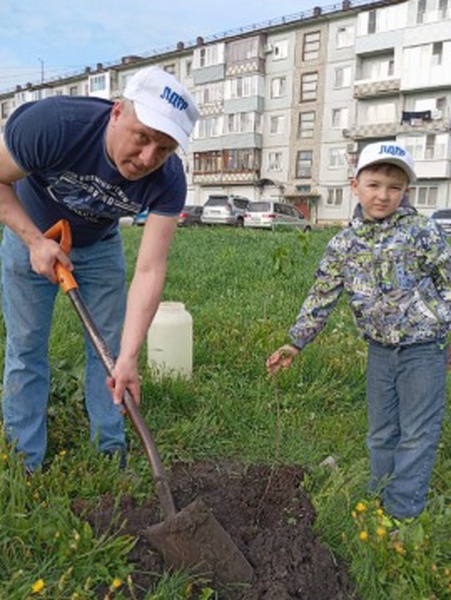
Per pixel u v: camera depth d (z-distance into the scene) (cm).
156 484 214
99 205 247
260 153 4269
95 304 283
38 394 275
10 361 271
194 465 296
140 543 221
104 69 5131
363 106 3834
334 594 204
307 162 4069
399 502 253
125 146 215
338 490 252
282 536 223
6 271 265
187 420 332
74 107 224
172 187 239
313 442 322
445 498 271
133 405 232
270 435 327
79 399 326
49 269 246
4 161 228
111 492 252
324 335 496
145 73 206
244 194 4356
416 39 3528
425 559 213
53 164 231
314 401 373
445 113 3506
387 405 265
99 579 203
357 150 3847
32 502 230
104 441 288
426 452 250
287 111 4103
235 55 4216
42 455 276
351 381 407
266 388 382
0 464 241
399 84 3612
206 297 682
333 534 229
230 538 207
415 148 3588
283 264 383
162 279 247
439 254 248
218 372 413
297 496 255
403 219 253
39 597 189
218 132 4400
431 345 250
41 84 5816
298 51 3991
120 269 285
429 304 249
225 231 1819
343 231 269
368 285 257
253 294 674
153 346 386
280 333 459
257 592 198
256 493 264
